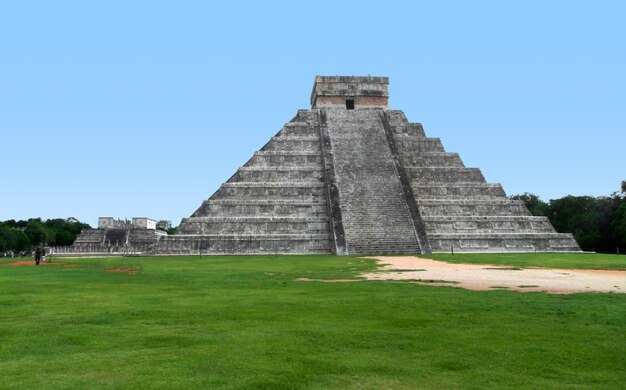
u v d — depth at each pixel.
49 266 38.28
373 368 10.43
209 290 22.39
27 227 129.50
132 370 10.16
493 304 18.00
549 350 11.73
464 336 13.02
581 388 9.35
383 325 14.29
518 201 63.94
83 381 9.50
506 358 11.16
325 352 11.55
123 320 15.01
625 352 11.59
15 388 9.09
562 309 16.97
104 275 30.02
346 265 38.28
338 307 17.31
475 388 9.34
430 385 9.48
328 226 60.06
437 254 52.94
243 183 63.31
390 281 26.47
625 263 39.28
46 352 11.52
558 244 60.81
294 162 66.75
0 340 12.58
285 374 9.98
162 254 57.84
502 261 41.78
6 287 23.48
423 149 70.19
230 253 58.09
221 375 9.90
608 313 16.19
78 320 14.98
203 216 61.31
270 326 14.12
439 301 18.73
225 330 13.61
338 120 72.06
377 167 64.19
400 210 58.72
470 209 63.09
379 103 77.75
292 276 29.48
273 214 61.59
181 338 12.70
